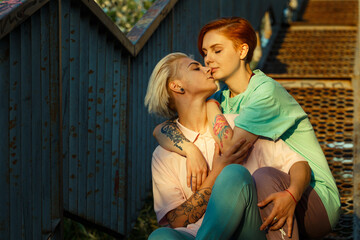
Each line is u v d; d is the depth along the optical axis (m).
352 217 3.21
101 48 2.82
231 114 2.15
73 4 2.46
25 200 1.94
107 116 2.95
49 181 2.17
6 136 1.78
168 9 3.69
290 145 2.13
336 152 4.12
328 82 5.57
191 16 4.46
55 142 2.21
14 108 1.85
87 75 2.65
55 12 2.17
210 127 2.07
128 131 3.12
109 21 2.78
